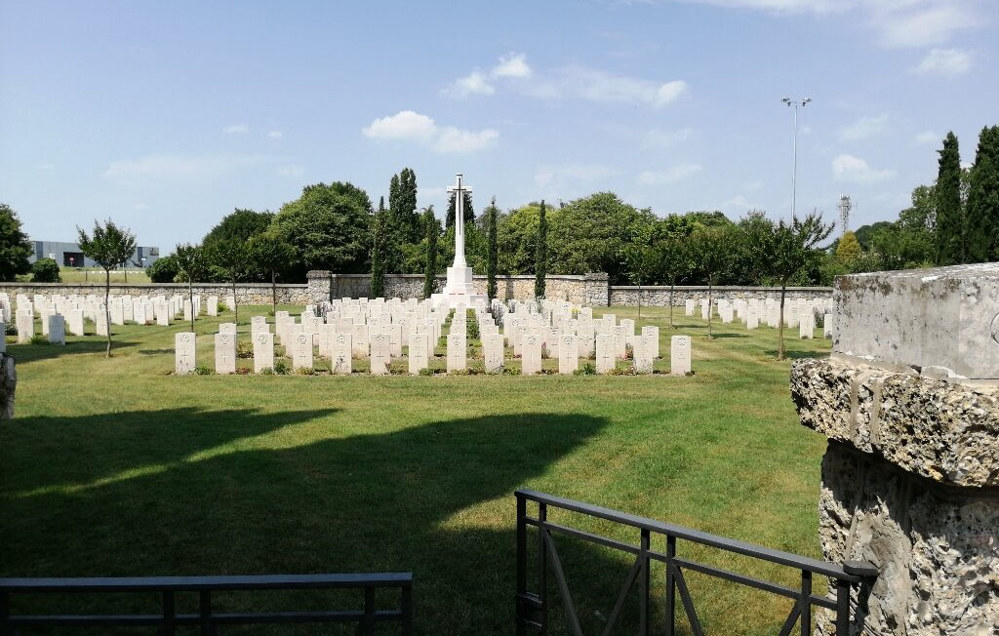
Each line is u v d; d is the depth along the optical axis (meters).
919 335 2.89
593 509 4.18
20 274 52.59
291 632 5.80
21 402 14.99
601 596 6.43
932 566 2.72
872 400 3.01
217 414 13.89
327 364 20.95
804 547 7.56
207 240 68.31
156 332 29.61
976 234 30.78
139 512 8.37
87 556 7.16
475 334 27.80
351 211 58.28
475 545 7.48
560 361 19.41
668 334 30.17
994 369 2.61
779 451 11.10
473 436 12.07
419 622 5.94
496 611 6.12
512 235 60.72
